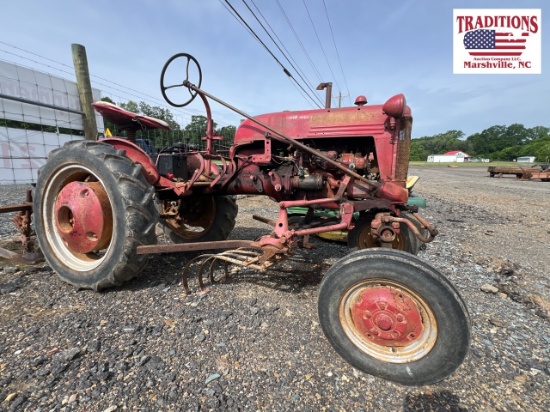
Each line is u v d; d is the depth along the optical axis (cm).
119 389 140
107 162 220
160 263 300
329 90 376
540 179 1711
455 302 142
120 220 216
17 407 127
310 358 169
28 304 210
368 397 144
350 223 225
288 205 214
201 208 358
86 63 640
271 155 267
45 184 246
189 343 176
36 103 842
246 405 136
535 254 373
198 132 807
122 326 189
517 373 162
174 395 138
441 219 593
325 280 167
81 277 230
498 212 680
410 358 152
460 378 157
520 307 237
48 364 152
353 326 166
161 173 284
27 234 275
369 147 271
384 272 154
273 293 244
